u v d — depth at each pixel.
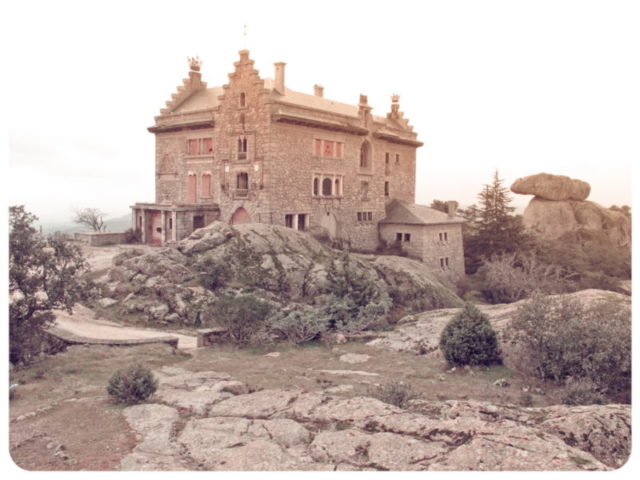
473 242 65.25
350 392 16.55
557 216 73.12
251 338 26.73
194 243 39.09
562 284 52.47
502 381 18.80
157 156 58.47
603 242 69.75
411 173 69.12
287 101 49.31
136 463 10.89
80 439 12.15
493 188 64.50
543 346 19.45
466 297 51.97
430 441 11.91
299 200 49.50
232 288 35.12
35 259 22.25
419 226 56.81
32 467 10.73
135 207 54.50
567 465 10.62
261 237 40.94
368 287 33.09
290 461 11.16
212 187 51.69
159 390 16.19
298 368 21.52
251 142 47.59
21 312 21.66
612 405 13.97
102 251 48.19
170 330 30.45
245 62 47.78
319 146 51.59
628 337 17.59
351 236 56.16
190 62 60.00
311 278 38.28
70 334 25.27
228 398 15.33
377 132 59.03
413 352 24.52
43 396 16.09
